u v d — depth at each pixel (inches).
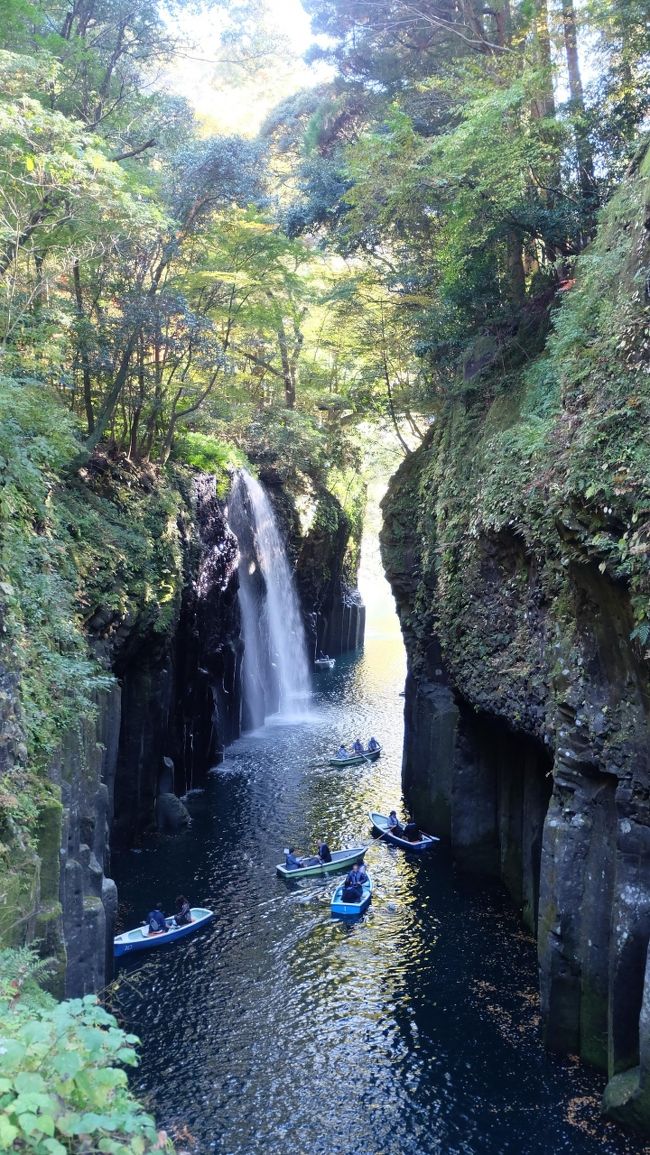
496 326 996.6
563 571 639.8
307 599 2239.2
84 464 1018.7
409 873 970.7
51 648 653.3
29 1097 184.7
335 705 1958.7
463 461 947.3
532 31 922.1
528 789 815.7
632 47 853.2
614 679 554.3
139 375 1128.8
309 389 2057.1
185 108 1070.4
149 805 1071.6
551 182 928.9
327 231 1300.4
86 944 601.3
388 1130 546.0
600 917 576.4
